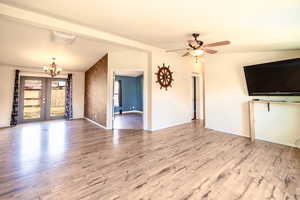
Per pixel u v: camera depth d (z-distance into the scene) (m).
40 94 6.39
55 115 6.79
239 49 3.66
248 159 2.55
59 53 4.59
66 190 1.73
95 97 5.81
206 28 2.65
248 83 3.65
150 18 2.42
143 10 2.17
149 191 1.72
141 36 3.34
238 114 4.10
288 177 1.99
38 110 6.35
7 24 2.93
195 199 1.58
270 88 3.27
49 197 1.61
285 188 1.76
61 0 2.00
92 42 3.96
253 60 3.79
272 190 1.73
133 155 2.73
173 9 2.11
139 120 6.41
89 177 2.00
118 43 3.44
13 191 1.70
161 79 4.77
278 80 3.09
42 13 2.37
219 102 4.52
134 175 2.05
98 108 5.53
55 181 1.90
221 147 3.14
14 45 3.88
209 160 2.52
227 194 1.66
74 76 6.95
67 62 5.50
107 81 4.80
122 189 1.75
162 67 4.78
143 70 4.67
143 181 1.91
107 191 1.71
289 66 2.87
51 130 4.68
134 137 3.88
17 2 2.08
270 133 3.52
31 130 4.68
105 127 4.91
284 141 3.30
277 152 2.86
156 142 3.47
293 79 2.86
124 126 5.21
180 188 1.77
